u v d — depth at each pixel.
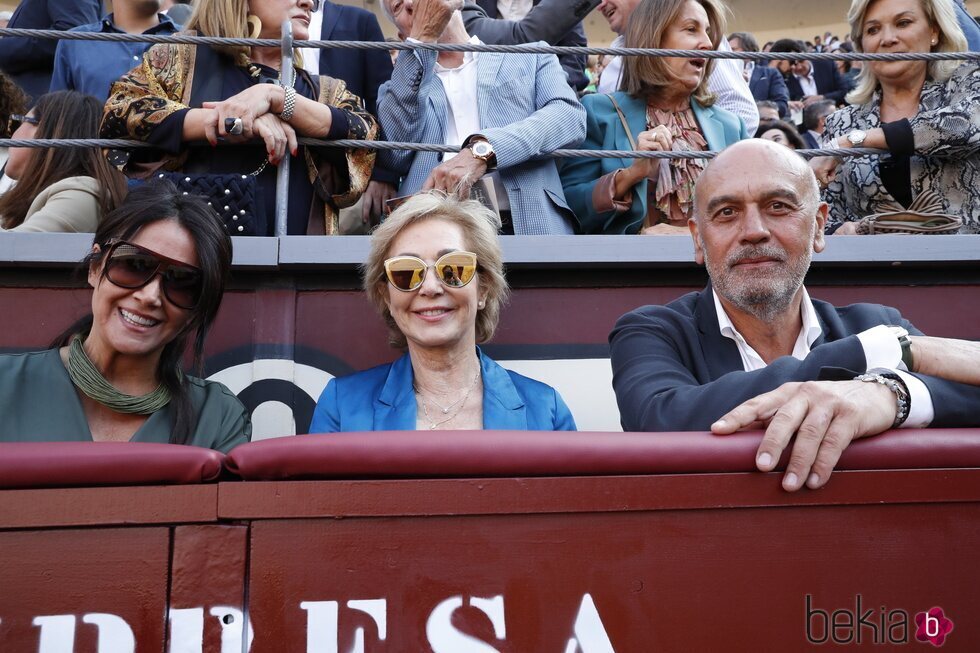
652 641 1.35
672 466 1.40
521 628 1.33
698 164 3.27
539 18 3.81
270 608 1.30
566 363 2.79
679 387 2.04
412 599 1.32
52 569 1.27
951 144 3.05
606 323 2.83
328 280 2.76
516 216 3.04
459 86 3.28
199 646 1.28
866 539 1.42
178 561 1.29
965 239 2.86
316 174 2.91
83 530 1.29
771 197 2.21
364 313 2.75
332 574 1.31
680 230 3.12
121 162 2.88
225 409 2.29
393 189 3.35
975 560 1.43
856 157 3.23
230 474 1.36
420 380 2.46
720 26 3.40
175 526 1.30
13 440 2.07
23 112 3.62
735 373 1.94
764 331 2.32
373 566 1.32
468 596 1.33
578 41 4.41
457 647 1.32
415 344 2.44
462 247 2.44
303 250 2.68
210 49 2.98
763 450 1.42
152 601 1.28
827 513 1.42
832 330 2.31
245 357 2.70
